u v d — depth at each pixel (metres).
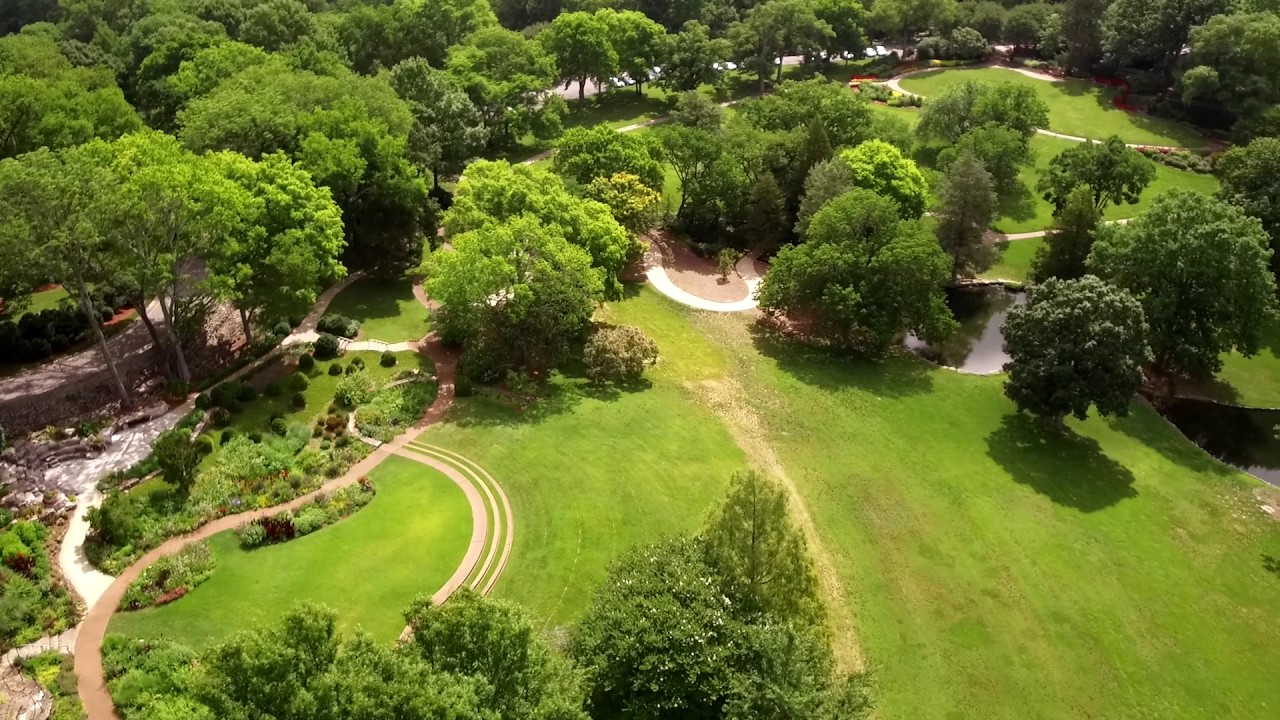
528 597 46.97
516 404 65.19
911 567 53.50
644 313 83.81
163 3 126.69
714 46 140.00
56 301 71.25
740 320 84.38
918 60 157.75
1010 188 105.31
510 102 118.31
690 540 43.38
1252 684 47.16
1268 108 114.25
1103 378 64.00
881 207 79.44
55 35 126.50
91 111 79.19
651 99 145.12
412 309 79.00
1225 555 56.97
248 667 27.22
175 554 46.16
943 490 60.81
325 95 83.44
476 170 80.06
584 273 69.38
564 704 31.05
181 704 34.41
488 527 51.66
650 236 99.50
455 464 57.38
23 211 50.38
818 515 57.22
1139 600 52.28
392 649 33.09
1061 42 148.12
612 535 52.41
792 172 98.88
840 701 36.28
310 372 66.31
